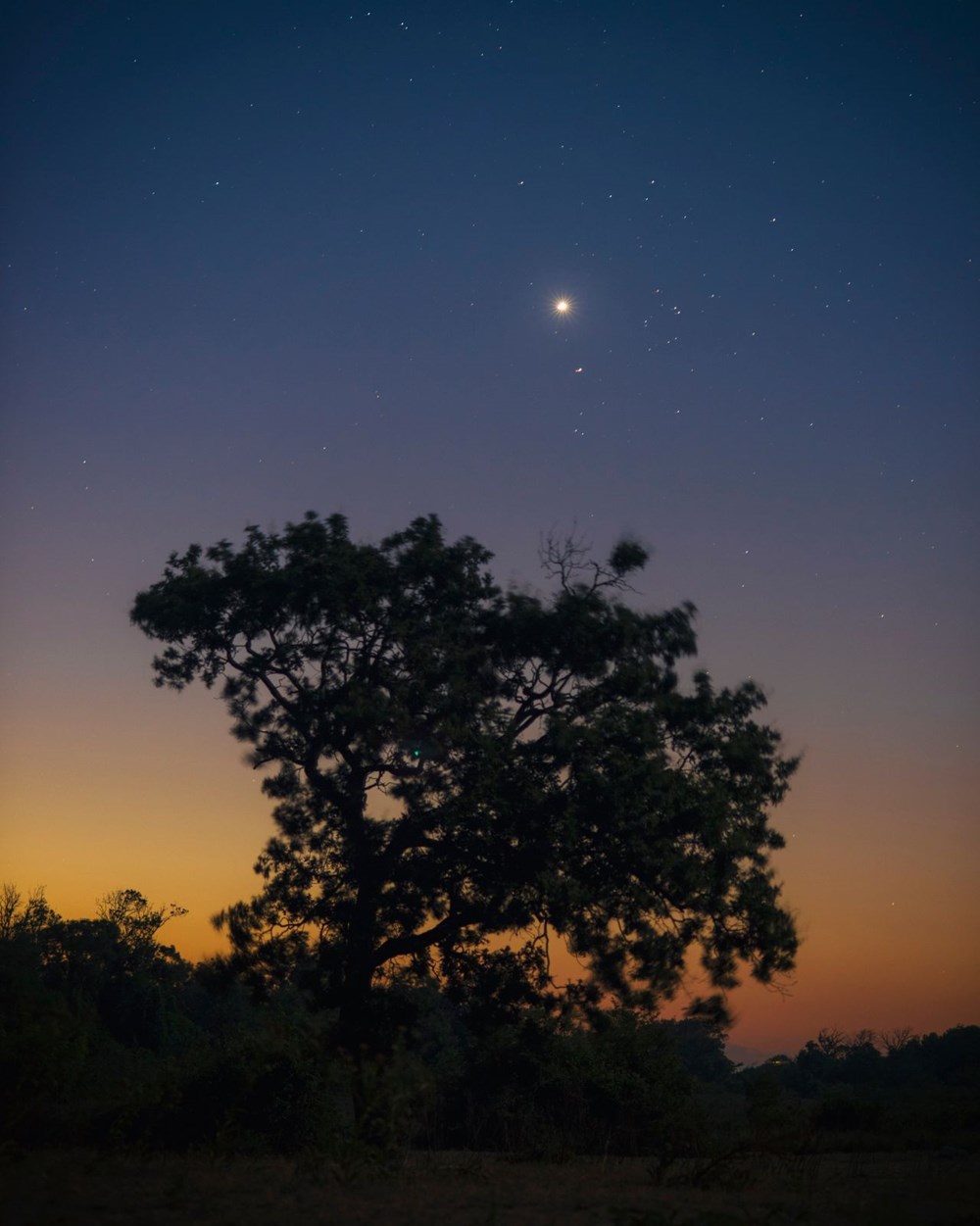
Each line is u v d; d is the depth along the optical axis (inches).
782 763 982.4
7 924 2001.7
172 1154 442.0
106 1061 559.8
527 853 876.6
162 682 999.6
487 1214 273.7
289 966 936.9
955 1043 2802.7
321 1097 537.3
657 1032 989.8
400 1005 894.4
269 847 965.8
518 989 885.2
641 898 887.1
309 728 943.0
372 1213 267.7
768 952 896.3
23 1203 260.7
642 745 911.0
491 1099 825.5
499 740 912.3
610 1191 354.9
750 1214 280.2
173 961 2293.3
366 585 951.0
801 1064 3016.7
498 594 988.6
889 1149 755.4
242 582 967.0
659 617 970.7
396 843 916.0
